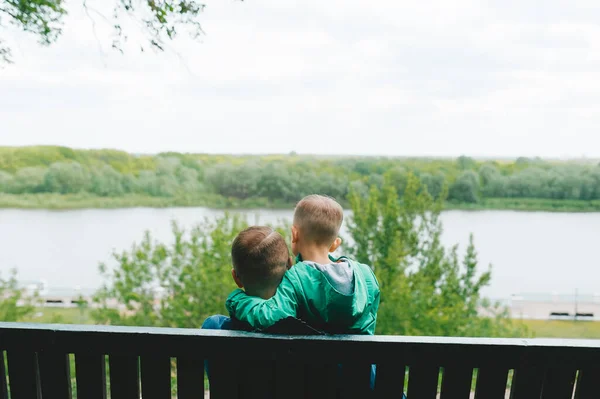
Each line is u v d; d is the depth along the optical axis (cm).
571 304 2422
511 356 129
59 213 5178
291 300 131
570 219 4688
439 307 1014
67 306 1853
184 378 133
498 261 3612
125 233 4384
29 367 137
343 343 128
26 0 335
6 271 3475
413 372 131
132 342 132
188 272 1030
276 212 4828
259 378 133
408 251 1081
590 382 132
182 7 360
